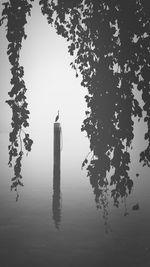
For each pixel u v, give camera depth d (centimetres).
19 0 268
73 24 290
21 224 998
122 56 233
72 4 274
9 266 702
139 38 231
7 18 269
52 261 727
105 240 850
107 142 248
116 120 248
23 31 270
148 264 702
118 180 253
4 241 852
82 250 787
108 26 238
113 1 237
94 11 245
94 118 253
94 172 256
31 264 712
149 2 232
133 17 231
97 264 710
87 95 259
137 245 806
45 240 859
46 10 296
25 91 285
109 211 1120
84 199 1348
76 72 294
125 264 703
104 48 242
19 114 288
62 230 936
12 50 272
